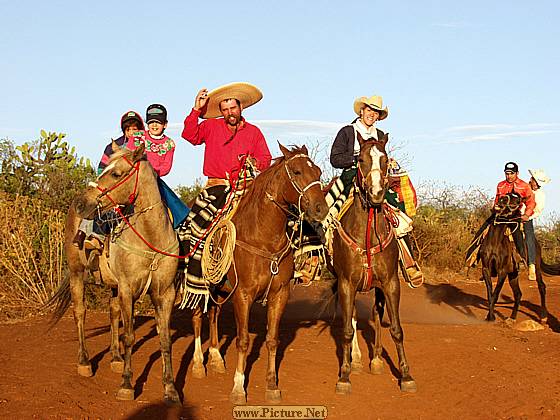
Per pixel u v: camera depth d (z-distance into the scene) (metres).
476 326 12.03
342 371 7.72
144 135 8.18
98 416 6.54
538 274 12.77
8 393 6.99
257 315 12.50
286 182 7.00
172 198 7.89
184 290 7.86
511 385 8.02
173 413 6.77
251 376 8.28
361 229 7.60
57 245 13.03
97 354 9.06
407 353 9.61
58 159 16.66
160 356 9.05
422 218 20.58
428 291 16.53
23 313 12.37
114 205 7.01
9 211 13.32
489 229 12.88
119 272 7.25
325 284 16.72
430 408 7.21
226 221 7.46
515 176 13.11
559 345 10.41
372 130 8.53
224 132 8.40
